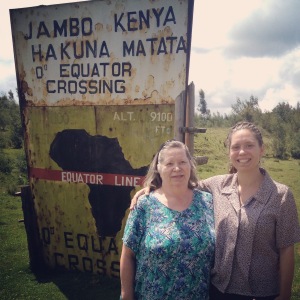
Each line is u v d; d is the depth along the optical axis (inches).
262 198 78.7
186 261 80.6
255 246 78.4
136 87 154.5
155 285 81.6
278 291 81.2
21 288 163.9
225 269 80.5
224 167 492.4
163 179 88.0
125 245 87.5
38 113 175.0
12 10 168.4
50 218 182.1
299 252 212.5
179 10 142.3
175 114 149.7
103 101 161.2
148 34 148.6
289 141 638.5
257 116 923.4
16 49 172.1
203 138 692.7
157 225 83.7
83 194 172.7
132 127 158.4
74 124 168.6
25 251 214.4
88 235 175.2
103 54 157.0
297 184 378.6
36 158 179.9
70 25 160.1
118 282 169.2
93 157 167.8
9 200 346.9
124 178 163.8
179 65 146.2
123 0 149.9
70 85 165.8
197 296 82.2
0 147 639.1
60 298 154.8
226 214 82.4
